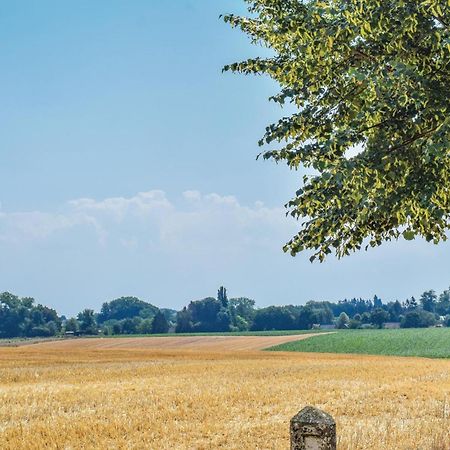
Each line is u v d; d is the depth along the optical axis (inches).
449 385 1210.6
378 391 1103.0
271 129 590.2
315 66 578.6
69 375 1544.0
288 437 725.9
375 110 540.4
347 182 525.3
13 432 748.6
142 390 1148.5
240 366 1786.4
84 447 674.8
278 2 601.9
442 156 479.8
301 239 585.0
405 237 573.6
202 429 764.0
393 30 531.5
